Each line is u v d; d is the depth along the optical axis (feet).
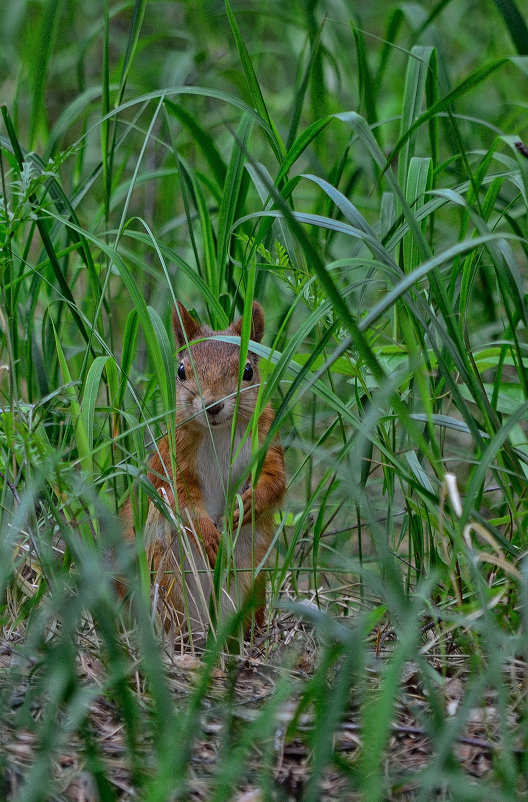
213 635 24.40
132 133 51.06
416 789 17.44
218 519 31.12
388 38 35.42
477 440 22.65
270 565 32.12
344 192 35.04
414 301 26.81
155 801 15.64
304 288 23.95
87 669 21.35
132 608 25.32
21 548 26.61
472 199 26.45
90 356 31.71
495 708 20.26
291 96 52.26
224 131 48.47
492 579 24.03
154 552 27.91
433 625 23.89
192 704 17.87
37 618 21.13
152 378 30.12
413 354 18.38
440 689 21.02
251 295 23.81
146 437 33.71
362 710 18.85
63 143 54.03
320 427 40.60
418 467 25.02
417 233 22.04
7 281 29.86
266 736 18.79
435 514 22.54
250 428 26.13
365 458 27.55
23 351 31.96
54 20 34.55
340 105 38.40
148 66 54.95
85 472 23.21
